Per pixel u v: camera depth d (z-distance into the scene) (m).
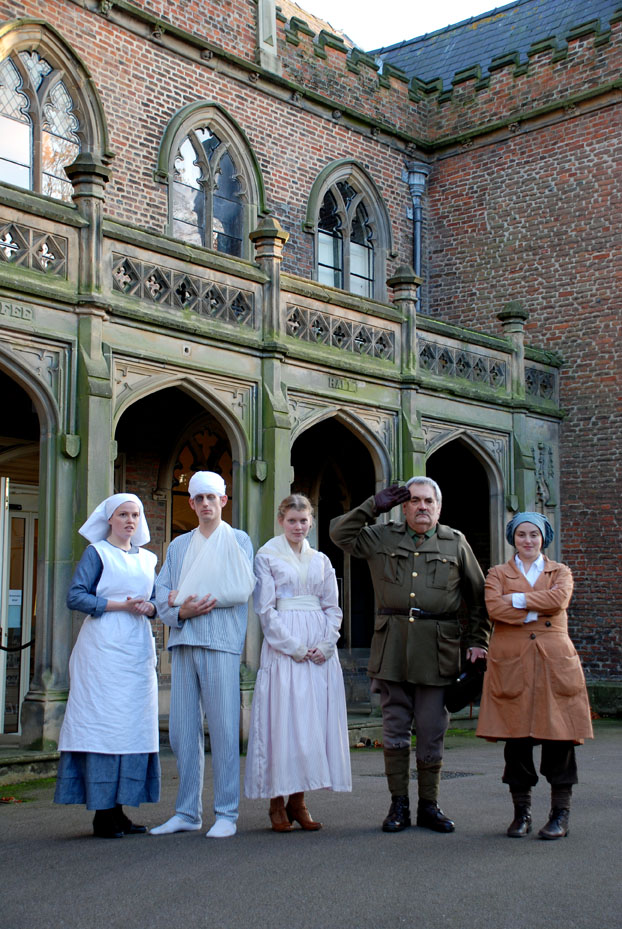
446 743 12.32
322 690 6.26
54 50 13.48
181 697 6.23
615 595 16.55
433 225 19.22
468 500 17.89
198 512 6.26
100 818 6.09
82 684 6.04
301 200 16.89
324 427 16.03
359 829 6.24
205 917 4.41
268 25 16.38
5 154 13.08
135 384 10.73
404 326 14.21
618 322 16.88
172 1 15.00
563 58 17.70
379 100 18.39
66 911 4.51
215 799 6.12
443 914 4.46
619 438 16.72
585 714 6.05
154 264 11.03
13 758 8.87
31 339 9.81
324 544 16.78
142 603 6.16
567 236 17.55
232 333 11.77
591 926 4.32
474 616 6.51
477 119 18.70
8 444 12.66
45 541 9.81
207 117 15.41
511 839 5.95
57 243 10.12
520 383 16.23
